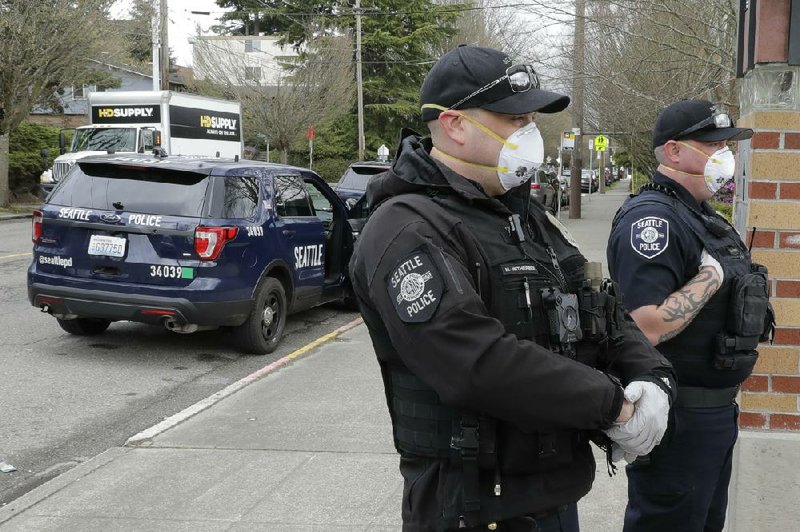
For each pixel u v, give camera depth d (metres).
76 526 3.79
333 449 4.78
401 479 4.32
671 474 2.74
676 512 2.76
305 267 8.09
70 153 20.28
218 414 5.49
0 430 5.26
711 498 2.79
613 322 1.95
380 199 1.95
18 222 21.36
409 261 1.72
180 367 6.93
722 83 10.28
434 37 40.72
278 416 5.43
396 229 1.78
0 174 24.16
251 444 4.88
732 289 2.64
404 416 1.87
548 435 1.79
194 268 6.66
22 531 3.73
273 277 7.61
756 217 3.20
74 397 6.00
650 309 2.56
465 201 1.85
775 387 3.23
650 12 11.14
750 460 3.20
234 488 4.22
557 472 1.84
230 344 7.74
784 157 3.15
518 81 1.84
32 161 27.09
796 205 3.16
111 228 6.75
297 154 43.00
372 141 42.00
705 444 2.71
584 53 12.57
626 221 2.73
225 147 23.94
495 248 1.83
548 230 2.05
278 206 7.70
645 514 2.81
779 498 3.19
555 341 1.83
